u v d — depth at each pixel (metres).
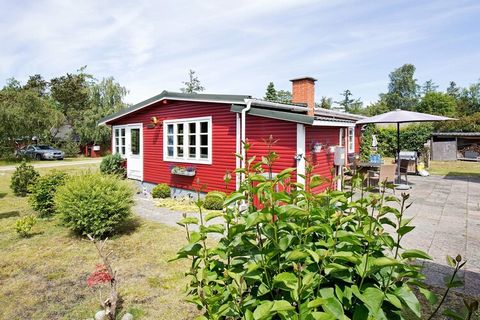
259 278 1.75
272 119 7.97
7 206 9.31
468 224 6.77
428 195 9.92
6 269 4.80
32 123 26.12
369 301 1.47
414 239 5.80
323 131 9.38
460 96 63.09
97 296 3.97
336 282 1.74
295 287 1.51
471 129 26.16
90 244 5.86
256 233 1.96
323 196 2.09
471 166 18.45
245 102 8.16
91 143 32.19
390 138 22.45
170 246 5.72
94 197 6.12
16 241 6.07
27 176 11.12
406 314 3.30
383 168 10.13
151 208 8.89
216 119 9.23
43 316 3.56
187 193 10.22
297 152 7.56
